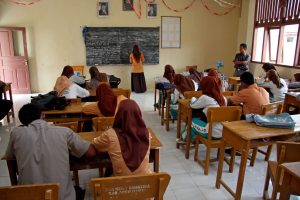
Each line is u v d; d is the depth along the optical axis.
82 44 6.79
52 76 6.84
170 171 2.81
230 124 2.30
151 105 5.69
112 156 1.52
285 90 4.14
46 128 1.56
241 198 2.31
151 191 1.33
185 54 7.39
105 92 2.72
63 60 6.80
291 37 5.71
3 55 6.36
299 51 5.48
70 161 1.76
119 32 6.83
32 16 6.46
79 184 2.52
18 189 1.16
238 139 2.12
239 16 7.45
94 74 4.54
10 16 6.36
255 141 2.22
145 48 7.07
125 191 1.30
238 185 2.18
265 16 6.49
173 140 3.71
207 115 2.60
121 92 3.77
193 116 3.04
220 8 7.31
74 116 2.87
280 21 5.94
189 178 2.67
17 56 6.43
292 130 2.14
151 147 1.89
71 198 1.54
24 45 6.41
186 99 3.48
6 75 6.48
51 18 6.54
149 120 4.65
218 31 7.45
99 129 2.21
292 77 5.58
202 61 7.55
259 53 6.89
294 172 1.41
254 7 6.84
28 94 6.62
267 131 2.12
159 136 3.87
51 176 1.47
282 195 1.53
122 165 1.49
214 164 2.97
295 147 1.74
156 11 6.94
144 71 7.26
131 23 6.88
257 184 2.54
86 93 3.68
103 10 6.68
